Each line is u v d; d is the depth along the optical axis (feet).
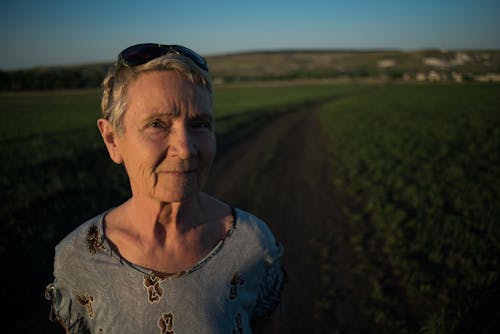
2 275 13.43
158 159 2.28
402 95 164.55
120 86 2.36
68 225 19.21
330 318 12.43
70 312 2.73
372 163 33.73
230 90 255.50
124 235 2.60
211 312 2.45
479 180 27.27
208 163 2.53
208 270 2.55
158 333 2.37
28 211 19.39
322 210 22.93
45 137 51.37
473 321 11.30
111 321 2.43
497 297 12.44
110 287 2.48
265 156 41.47
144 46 2.31
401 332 11.62
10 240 15.66
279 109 110.01
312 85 310.04
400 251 16.22
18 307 12.37
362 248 17.12
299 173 33.42
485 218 19.33
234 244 2.70
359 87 265.13
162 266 2.51
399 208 21.97
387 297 13.25
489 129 56.70
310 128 67.62
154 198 2.39
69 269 2.60
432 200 22.81
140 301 2.42
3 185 24.35
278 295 3.11
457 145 43.39
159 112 2.24
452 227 18.22
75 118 89.45
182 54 2.33
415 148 41.75
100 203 23.22
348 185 27.96
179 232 2.58
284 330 11.94
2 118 96.58
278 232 19.80
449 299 12.57
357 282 14.40
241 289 2.67
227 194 26.86
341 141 48.98
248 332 2.75
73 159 34.04
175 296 2.42
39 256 15.17
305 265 15.97
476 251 15.62
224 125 64.54
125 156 2.45
